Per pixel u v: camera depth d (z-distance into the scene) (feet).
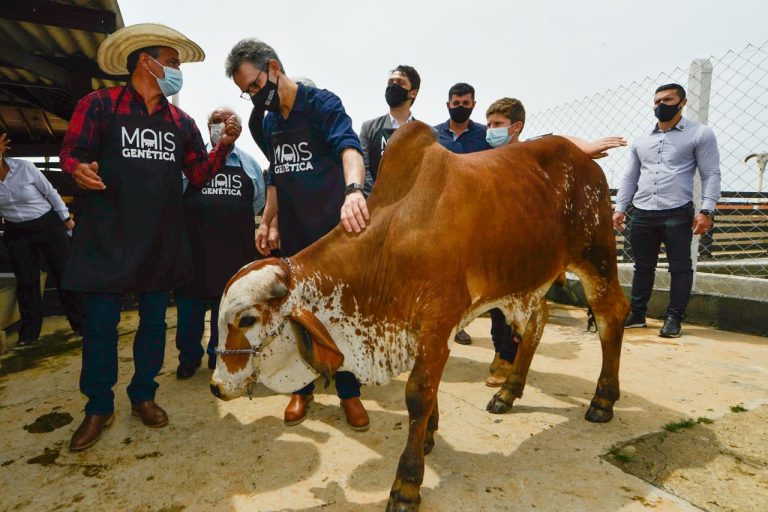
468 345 13.89
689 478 6.72
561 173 8.29
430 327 6.30
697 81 16.52
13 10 15.72
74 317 16.07
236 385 6.34
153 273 8.60
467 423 8.60
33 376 12.19
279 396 10.32
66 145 7.95
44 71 19.58
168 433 8.63
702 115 16.56
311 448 7.92
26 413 9.77
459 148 12.66
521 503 6.24
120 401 10.17
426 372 6.25
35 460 7.81
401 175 6.72
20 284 15.37
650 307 17.06
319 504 6.40
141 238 8.41
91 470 7.45
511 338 10.23
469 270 6.75
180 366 11.52
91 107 8.07
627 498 6.28
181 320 11.36
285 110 8.34
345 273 6.54
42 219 14.90
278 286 6.14
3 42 16.76
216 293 11.37
